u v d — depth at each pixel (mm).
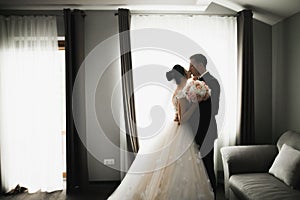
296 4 3354
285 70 3848
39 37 3924
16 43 3928
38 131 3922
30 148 3906
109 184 4117
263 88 4254
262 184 2812
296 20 3568
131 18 4059
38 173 3922
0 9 3963
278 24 4020
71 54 3863
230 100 4078
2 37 3867
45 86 3924
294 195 2527
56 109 3951
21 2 3764
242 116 3934
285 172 2809
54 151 3930
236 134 4047
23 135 3924
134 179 2656
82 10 4008
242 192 2779
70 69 3828
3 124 3887
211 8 4148
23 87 3920
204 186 2588
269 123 4277
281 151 3104
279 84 4023
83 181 3912
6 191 3863
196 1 3729
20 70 3922
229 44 4086
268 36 4242
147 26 4051
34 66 3904
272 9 3682
